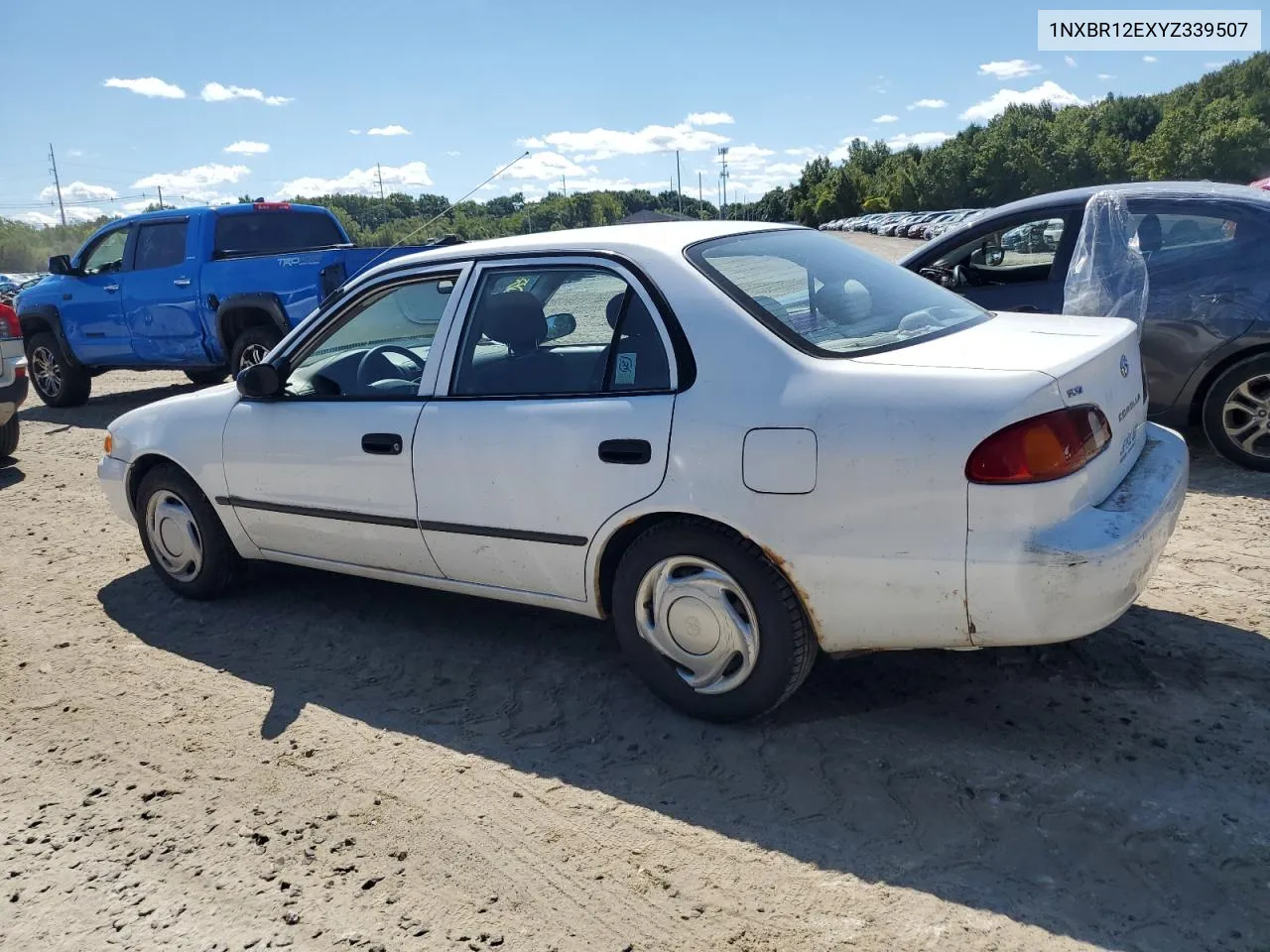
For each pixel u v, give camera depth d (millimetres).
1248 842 2814
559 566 3760
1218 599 4359
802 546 3199
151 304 10781
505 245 4043
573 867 2934
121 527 6656
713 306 3449
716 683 3537
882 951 2525
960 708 3605
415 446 4016
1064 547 2938
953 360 3207
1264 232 6000
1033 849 2850
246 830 3207
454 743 3658
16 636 4875
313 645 4578
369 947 2670
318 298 9586
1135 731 3381
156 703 4102
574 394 3680
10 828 3311
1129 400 3555
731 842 2988
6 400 8352
